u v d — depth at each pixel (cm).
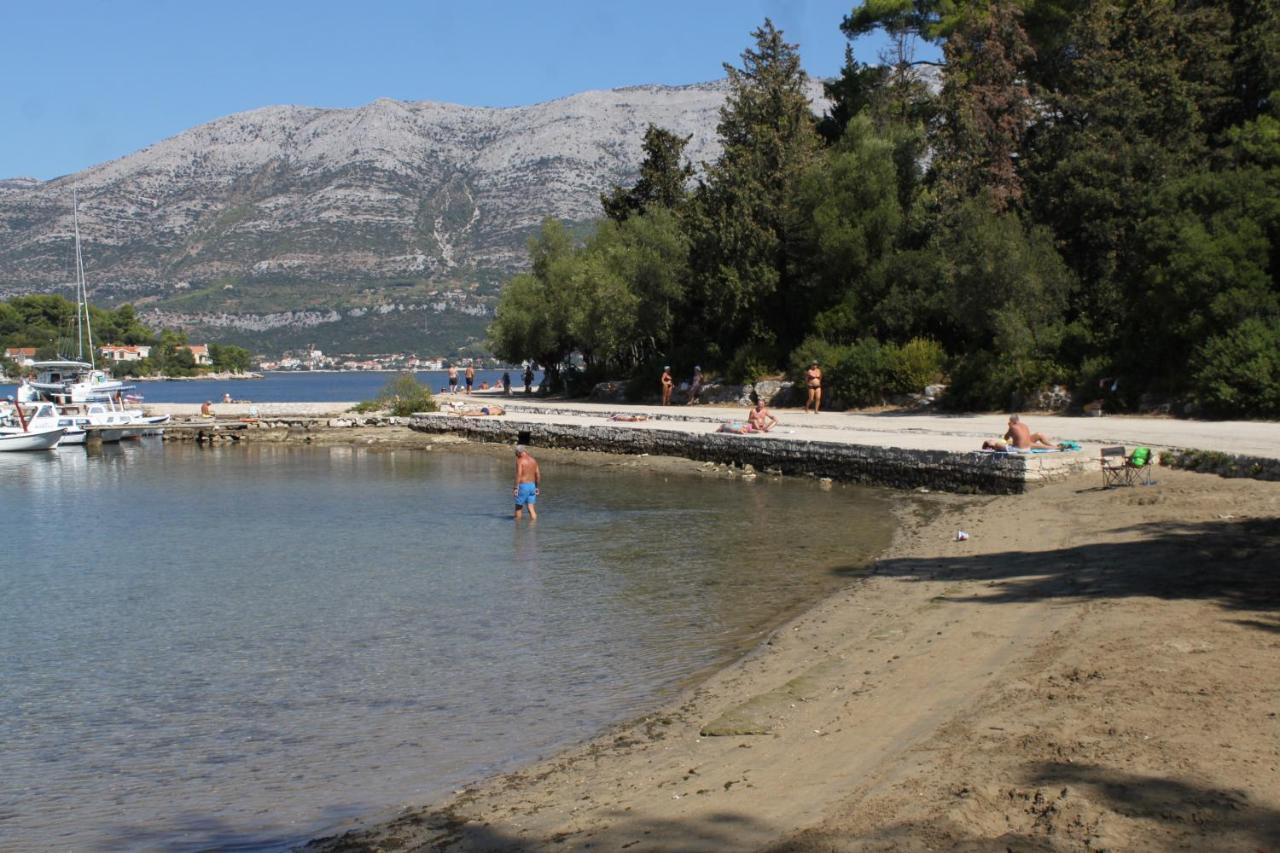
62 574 2153
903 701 1045
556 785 937
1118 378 3638
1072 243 4494
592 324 6125
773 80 6031
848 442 3212
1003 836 693
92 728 1192
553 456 4362
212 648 1525
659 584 1844
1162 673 1004
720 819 796
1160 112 4641
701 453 3853
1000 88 5038
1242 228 3522
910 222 5128
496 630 1561
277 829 896
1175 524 1864
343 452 5053
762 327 5578
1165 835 668
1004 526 2122
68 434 5634
